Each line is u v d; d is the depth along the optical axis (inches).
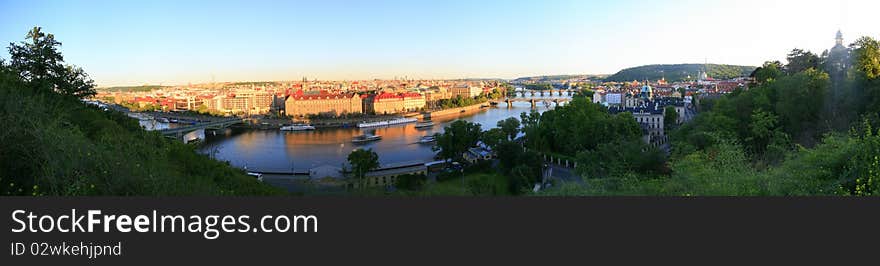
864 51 3850.9
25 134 1314.0
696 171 1793.8
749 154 3275.1
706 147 3393.2
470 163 5236.2
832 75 4092.0
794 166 1583.4
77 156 1302.9
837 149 1515.7
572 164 4734.3
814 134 3417.8
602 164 3432.6
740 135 3831.2
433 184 4451.3
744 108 4111.7
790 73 5762.8
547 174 4333.2
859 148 1448.1
